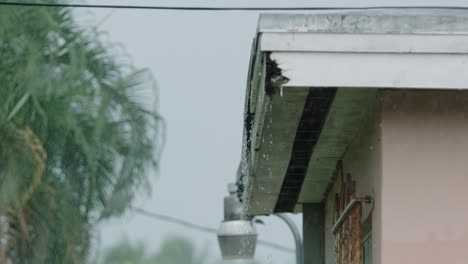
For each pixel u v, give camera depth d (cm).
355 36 1053
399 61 1055
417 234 1091
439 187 1094
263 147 1309
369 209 1175
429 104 1099
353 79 1052
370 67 1054
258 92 1144
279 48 1049
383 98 1099
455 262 1088
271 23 1052
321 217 1573
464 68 1056
